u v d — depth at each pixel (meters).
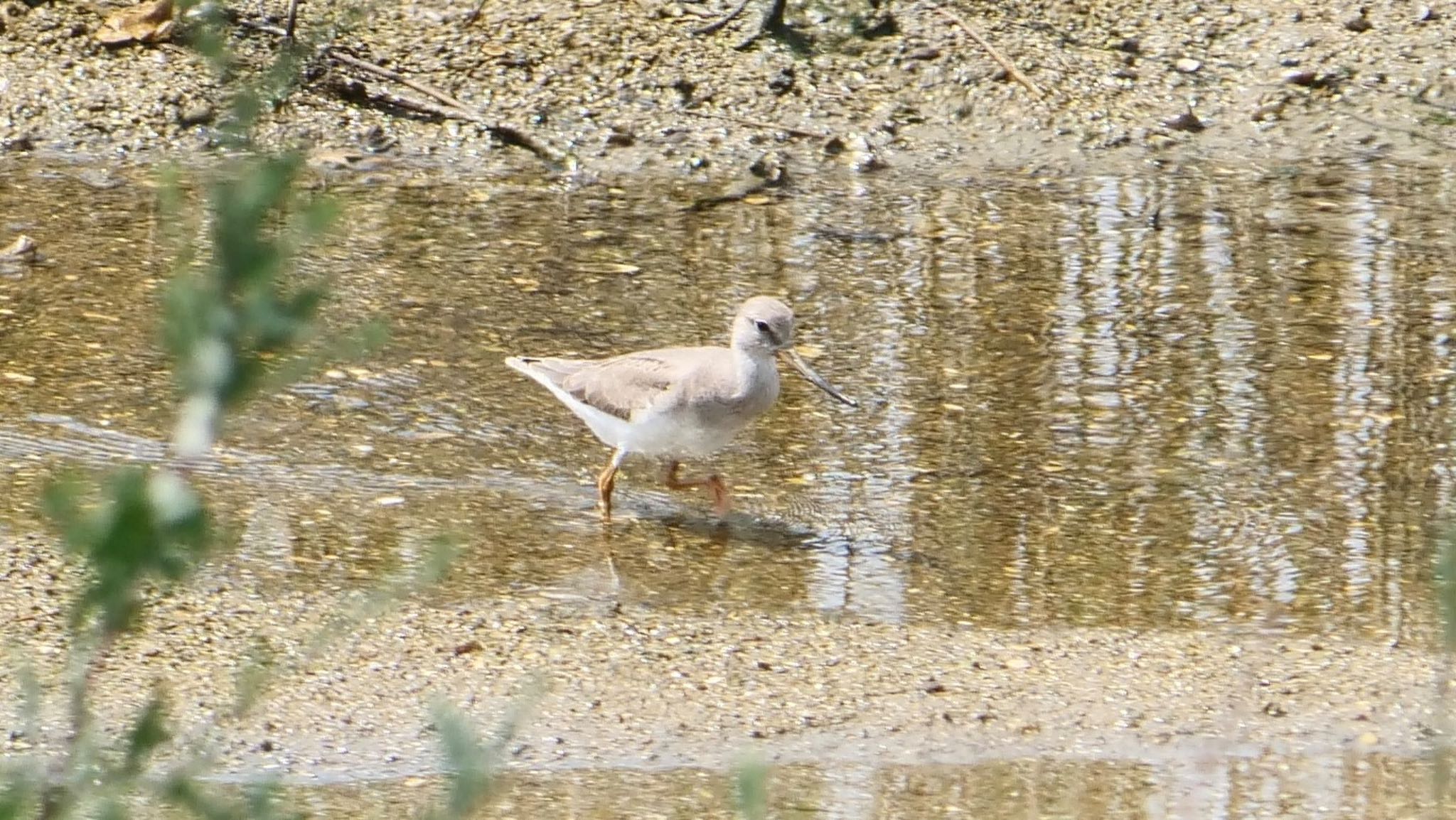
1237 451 13.05
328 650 9.60
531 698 5.86
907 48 20.69
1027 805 8.38
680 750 8.84
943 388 14.08
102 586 4.02
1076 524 11.92
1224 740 9.08
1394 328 15.28
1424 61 21.05
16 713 8.57
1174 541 11.67
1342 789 8.59
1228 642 10.20
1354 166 19.36
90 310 14.68
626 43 20.36
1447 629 5.54
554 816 8.12
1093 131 19.88
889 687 9.53
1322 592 10.96
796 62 20.41
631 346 14.70
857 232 17.39
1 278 15.19
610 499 11.92
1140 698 9.50
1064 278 16.36
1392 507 12.21
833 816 8.19
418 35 20.38
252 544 10.99
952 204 18.20
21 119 18.55
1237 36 21.44
